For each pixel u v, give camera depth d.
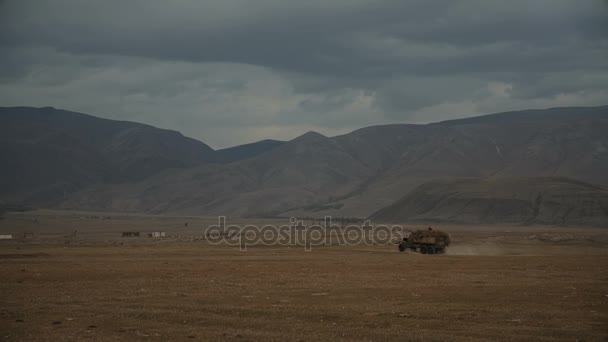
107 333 42.25
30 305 54.81
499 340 39.94
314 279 75.62
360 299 58.00
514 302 55.81
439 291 63.34
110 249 148.75
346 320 46.84
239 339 40.06
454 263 102.44
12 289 66.12
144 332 42.47
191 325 45.09
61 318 48.03
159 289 65.69
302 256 123.00
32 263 101.12
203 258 115.81
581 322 45.97
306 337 40.62
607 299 57.44
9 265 96.44
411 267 94.00
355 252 139.38
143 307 53.44
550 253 141.62
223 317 48.22
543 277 77.94
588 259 112.19
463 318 47.50
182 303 55.66
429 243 138.12
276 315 49.03
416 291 63.34
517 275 80.56
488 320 46.72
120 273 83.38
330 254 130.62
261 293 62.25
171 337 40.81
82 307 53.56
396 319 47.19
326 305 54.25
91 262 104.06
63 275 80.44
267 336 40.94
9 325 45.12
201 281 73.56
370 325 44.88
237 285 69.19
